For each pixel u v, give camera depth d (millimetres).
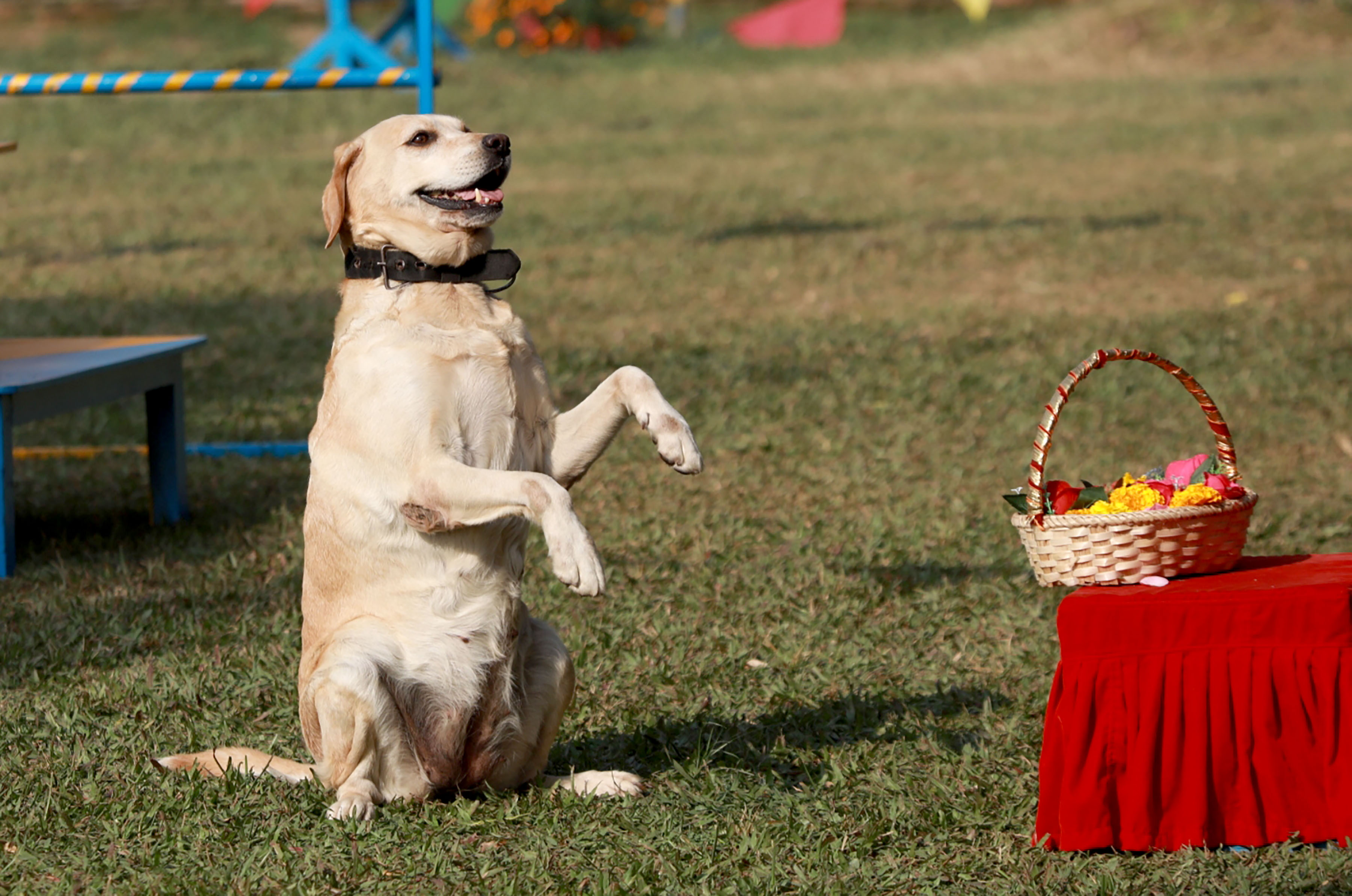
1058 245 17281
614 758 5727
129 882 4633
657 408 5070
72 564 8016
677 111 31047
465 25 43250
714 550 8211
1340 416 10547
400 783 5156
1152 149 24812
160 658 6645
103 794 5234
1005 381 11672
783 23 39625
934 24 44000
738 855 4773
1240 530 4969
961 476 9539
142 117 29578
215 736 5879
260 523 8922
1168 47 37312
